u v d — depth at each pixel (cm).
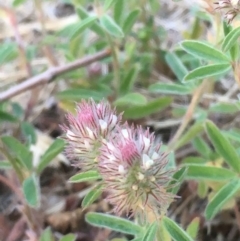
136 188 11
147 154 12
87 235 20
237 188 14
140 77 23
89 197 13
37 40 27
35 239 18
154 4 23
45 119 23
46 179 21
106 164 11
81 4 21
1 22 28
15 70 26
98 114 12
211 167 15
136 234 14
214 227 19
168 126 22
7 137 17
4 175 21
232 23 14
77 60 20
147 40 23
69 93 20
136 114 20
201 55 15
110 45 19
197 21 21
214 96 22
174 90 19
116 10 19
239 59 14
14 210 21
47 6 29
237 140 17
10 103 22
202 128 17
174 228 13
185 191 20
